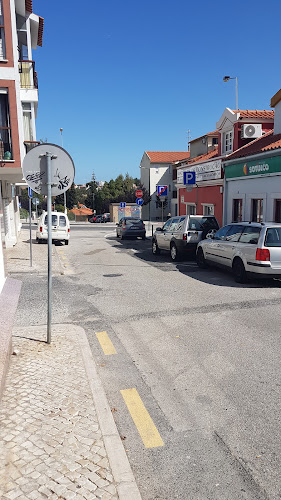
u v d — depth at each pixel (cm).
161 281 1066
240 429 362
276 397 420
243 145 1934
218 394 429
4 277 548
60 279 1107
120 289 967
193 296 878
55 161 542
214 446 337
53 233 2070
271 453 326
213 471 304
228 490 283
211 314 733
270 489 284
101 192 7638
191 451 330
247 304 795
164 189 2320
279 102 1678
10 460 298
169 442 343
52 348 546
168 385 452
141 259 1546
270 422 373
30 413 366
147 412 393
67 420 357
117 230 2739
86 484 276
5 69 1354
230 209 1834
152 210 5559
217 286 983
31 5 1639
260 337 603
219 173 1902
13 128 1382
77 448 316
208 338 605
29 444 319
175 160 5519
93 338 616
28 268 1233
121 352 556
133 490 271
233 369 492
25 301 848
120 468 294
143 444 340
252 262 961
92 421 356
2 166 1385
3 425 346
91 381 439
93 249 1938
